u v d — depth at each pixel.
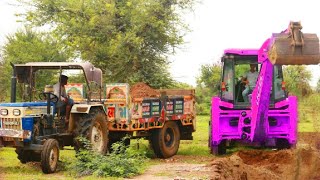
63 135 13.74
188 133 18.11
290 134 16.53
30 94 13.95
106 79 30.55
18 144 12.75
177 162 15.38
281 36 12.19
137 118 15.45
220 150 17.20
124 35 30.41
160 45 31.64
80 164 12.64
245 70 17.19
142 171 12.67
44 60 30.75
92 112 14.08
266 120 15.21
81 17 31.33
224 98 16.89
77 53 31.12
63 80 13.98
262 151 16.19
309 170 13.70
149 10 30.73
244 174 13.05
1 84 27.59
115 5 31.77
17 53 30.27
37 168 13.52
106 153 14.46
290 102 16.59
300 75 28.25
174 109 17.05
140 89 16.58
